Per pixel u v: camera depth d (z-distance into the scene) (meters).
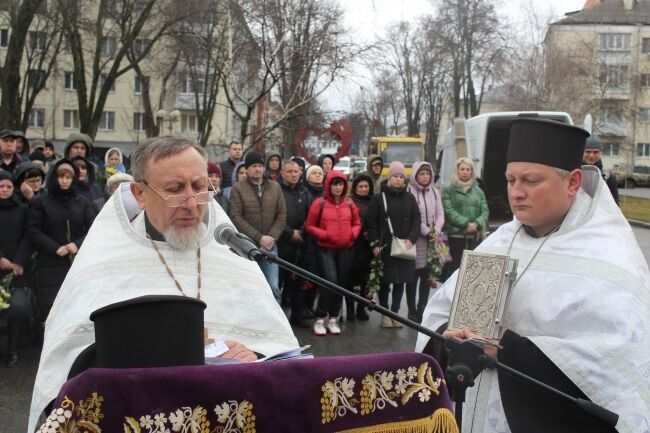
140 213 2.79
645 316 2.30
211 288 2.68
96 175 8.35
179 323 1.68
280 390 1.69
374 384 1.80
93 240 2.72
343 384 1.77
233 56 14.93
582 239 2.49
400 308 8.48
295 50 13.55
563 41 50.38
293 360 1.75
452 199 7.88
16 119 19.17
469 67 39.62
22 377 5.73
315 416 1.72
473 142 15.58
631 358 2.22
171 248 2.70
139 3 24.03
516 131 2.53
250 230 6.99
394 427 1.80
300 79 13.59
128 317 1.65
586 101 40.72
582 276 2.42
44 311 6.27
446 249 7.61
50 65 30.19
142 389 1.56
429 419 1.84
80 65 24.61
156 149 2.60
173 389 1.58
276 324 2.74
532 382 2.16
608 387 2.20
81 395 1.52
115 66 23.80
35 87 30.19
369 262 7.64
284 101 14.74
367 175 8.05
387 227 7.37
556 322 2.41
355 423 1.77
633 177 45.66
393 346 6.91
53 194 6.32
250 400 1.65
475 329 2.47
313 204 7.31
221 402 1.62
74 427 1.50
